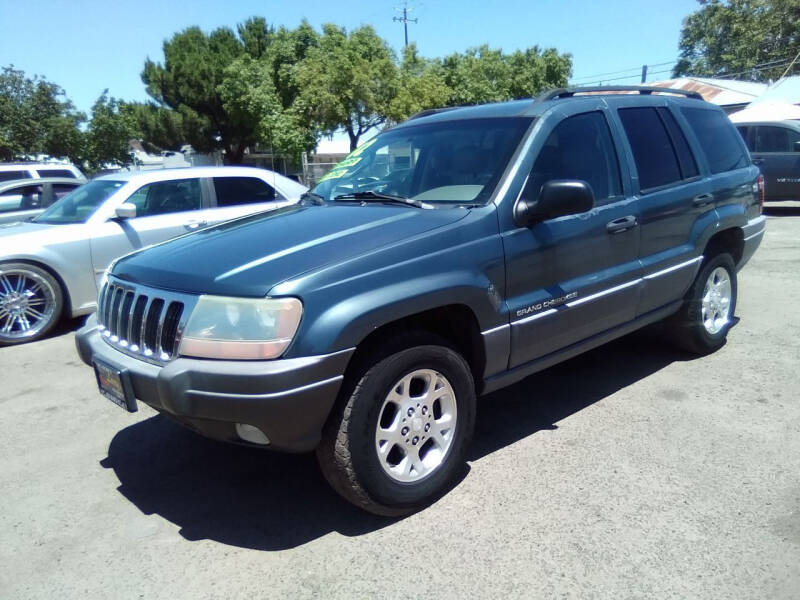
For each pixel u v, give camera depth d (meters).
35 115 31.12
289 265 2.70
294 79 29.83
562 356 3.68
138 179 7.18
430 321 3.18
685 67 45.22
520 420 3.99
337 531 2.94
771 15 38.22
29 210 9.69
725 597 2.37
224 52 36.00
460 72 37.16
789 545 2.65
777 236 10.60
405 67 34.41
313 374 2.56
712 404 4.07
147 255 3.31
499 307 3.19
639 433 3.71
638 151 4.15
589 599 2.39
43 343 6.36
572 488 3.16
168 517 3.14
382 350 2.79
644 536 2.75
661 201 4.14
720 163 4.88
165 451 3.87
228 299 2.61
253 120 32.44
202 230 3.67
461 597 2.44
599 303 3.73
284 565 2.70
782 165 12.95
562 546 2.71
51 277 6.49
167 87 35.66
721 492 3.06
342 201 3.79
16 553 2.89
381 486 2.84
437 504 3.09
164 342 2.78
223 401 2.55
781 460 3.33
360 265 2.74
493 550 2.71
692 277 4.53
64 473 3.63
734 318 5.42
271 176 8.21
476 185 3.40
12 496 3.39
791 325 5.68
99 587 2.63
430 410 3.04
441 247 2.99
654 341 5.34
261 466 3.63
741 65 38.88
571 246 3.54
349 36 31.66
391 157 4.02
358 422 2.73
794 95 21.97
